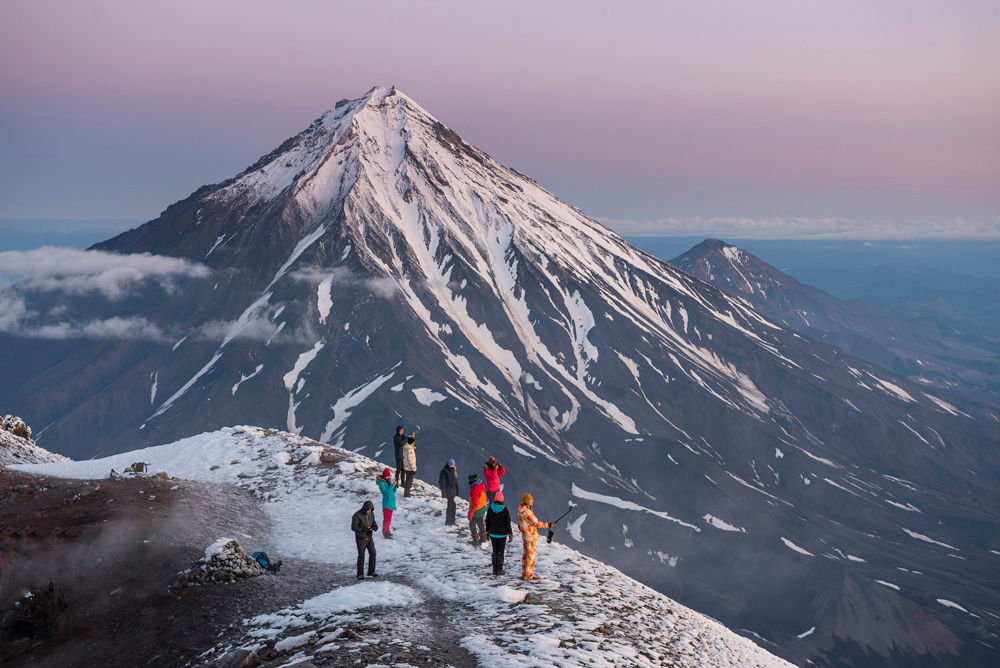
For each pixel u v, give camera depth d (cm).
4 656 1382
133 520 2005
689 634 1542
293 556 1980
